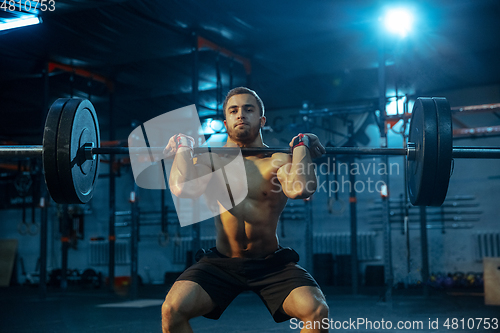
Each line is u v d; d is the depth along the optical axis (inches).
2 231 604.1
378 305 280.1
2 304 330.3
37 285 538.9
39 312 278.2
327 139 467.2
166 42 327.9
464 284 403.9
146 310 284.5
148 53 346.6
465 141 427.2
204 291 80.9
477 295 355.6
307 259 366.3
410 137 100.3
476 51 354.9
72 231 560.7
